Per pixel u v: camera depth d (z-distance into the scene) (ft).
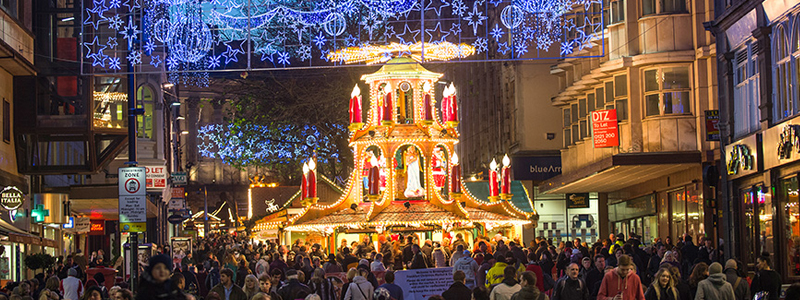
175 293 25.29
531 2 97.04
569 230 146.82
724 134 82.17
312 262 86.89
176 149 229.86
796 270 67.15
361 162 102.22
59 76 95.30
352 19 132.77
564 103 132.77
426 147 100.68
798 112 66.64
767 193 71.41
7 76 90.02
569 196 145.07
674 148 101.50
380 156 101.40
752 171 73.72
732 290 42.83
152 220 160.35
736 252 79.41
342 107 149.18
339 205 101.65
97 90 119.65
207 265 76.69
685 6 102.22
